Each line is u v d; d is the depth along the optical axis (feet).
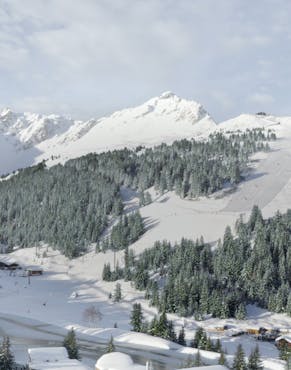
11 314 499.10
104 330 434.30
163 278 609.83
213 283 545.44
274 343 434.30
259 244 601.21
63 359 274.36
